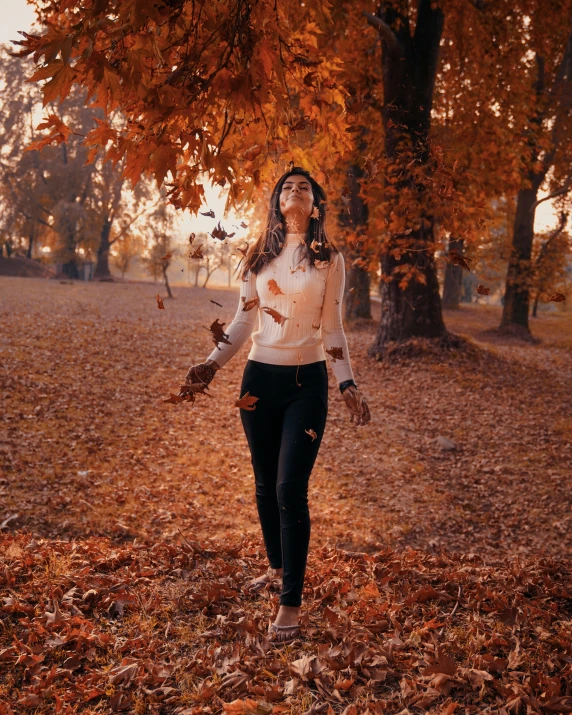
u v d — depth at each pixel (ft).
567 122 68.69
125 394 36.11
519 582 11.64
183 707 7.24
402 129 35.35
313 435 8.89
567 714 7.01
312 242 9.13
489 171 43.34
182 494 22.71
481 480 27.78
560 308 139.74
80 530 18.22
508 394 41.27
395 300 48.14
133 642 8.54
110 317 69.05
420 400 39.52
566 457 30.86
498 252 75.56
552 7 45.73
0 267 167.43
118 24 6.35
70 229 154.92
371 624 9.22
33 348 44.60
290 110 8.96
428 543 20.56
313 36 9.40
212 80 6.94
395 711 7.18
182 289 140.15
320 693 7.45
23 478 22.15
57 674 7.71
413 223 21.61
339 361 9.55
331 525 21.25
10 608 9.27
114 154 7.12
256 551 14.03
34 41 6.31
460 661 8.26
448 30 47.21
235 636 8.93
